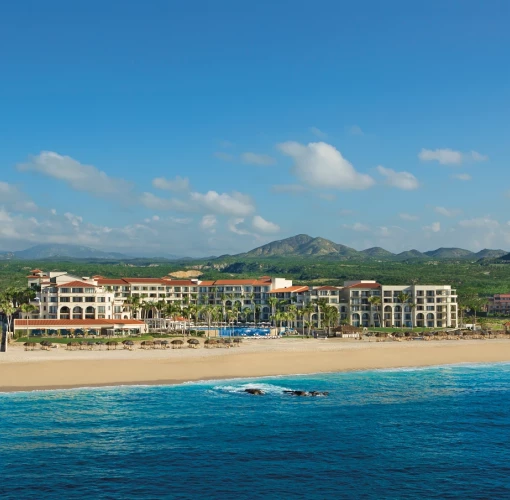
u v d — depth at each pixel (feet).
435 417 276.00
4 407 283.38
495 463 209.36
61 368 374.63
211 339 574.97
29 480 189.16
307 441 233.14
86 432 241.55
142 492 181.06
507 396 328.70
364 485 188.44
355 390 344.69
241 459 210.59
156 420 262.47
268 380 373.81
